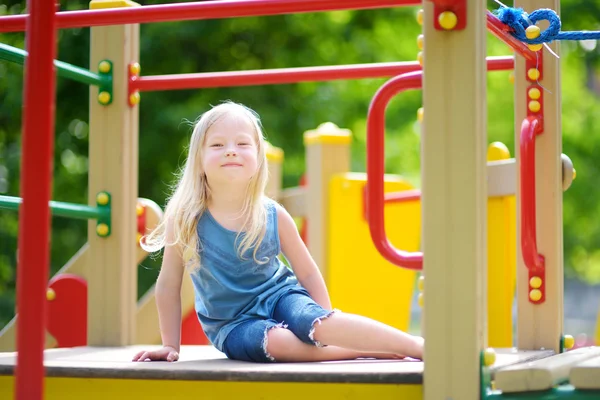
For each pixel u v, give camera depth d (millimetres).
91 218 6184
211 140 5055
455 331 3941
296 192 9648
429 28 4027
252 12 4785
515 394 3963
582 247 21688
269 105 16109
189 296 8109
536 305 5613
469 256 3945
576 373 3920
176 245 5121
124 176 6266
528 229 5246
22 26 5207
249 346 4707
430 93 4016
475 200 3953
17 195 15531
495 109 19609
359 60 17156
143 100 14898
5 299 15461
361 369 4125
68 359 4945
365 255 8891
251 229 5012
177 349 5066
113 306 6191
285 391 4113
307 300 4859
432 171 4000
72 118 15188
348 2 4641
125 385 4316
